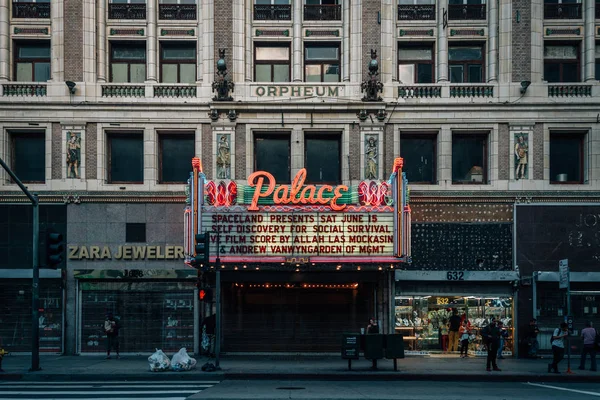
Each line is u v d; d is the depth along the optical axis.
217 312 22.11
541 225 27.25
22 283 27.23
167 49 28.61
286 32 28.52
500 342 26.17
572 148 28.17
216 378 20.56
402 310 27.25
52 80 27.72
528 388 18.59
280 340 27.06
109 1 28.47
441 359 25.86
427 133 28.16
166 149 28.38
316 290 27.27
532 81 27.73
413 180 28.25
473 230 27.42
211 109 27.55
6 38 27.89
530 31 27.88
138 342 27.08
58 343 27.03
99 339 27.11
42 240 27.25
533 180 27.42
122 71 28.55
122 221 27.53
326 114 27.83
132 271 26.92
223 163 27.58
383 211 25.05
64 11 27.92
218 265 22.39
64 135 27.56
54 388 17.97
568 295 22.31
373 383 19.64
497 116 27.59
